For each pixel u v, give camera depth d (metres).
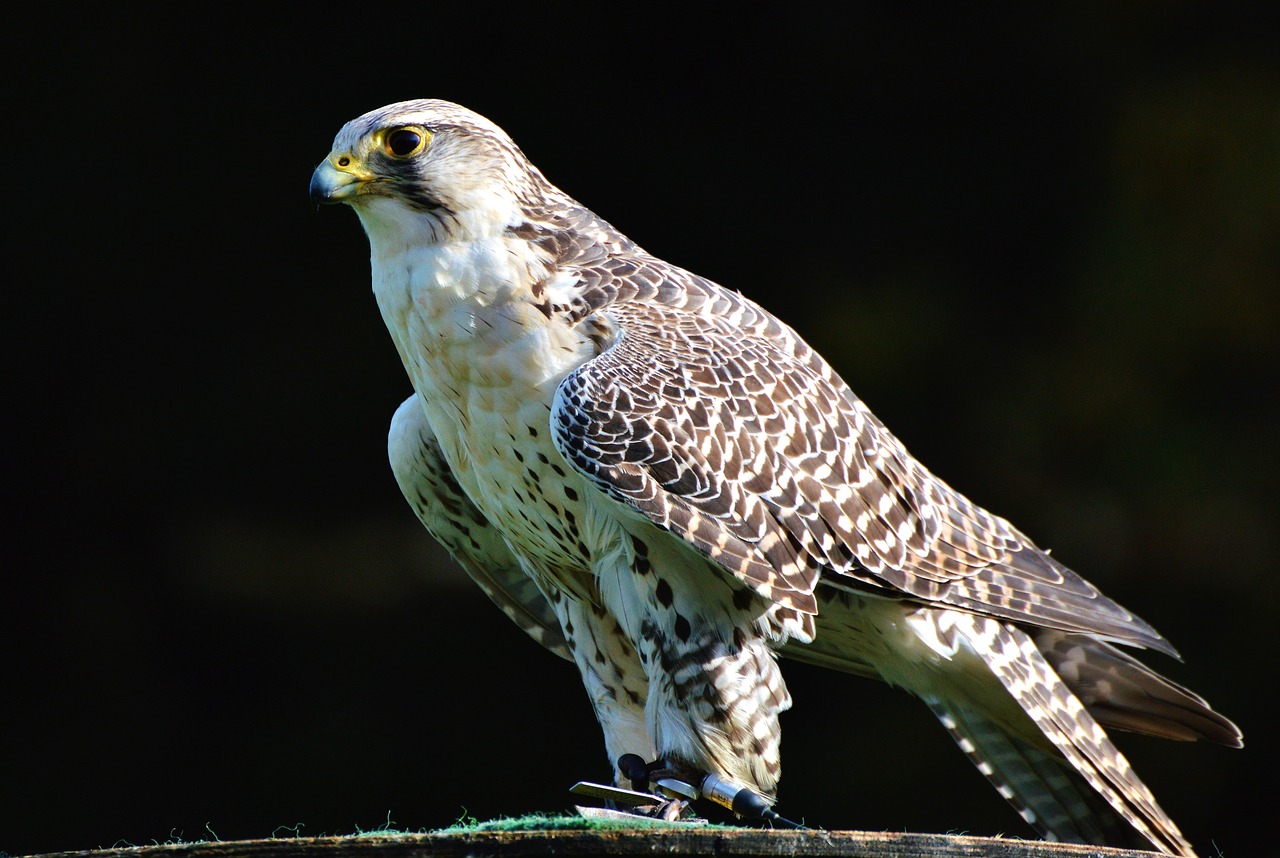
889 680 6.99
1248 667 12.70
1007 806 12.53
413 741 12.95
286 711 13.05
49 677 13.05
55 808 12.77
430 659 13.14
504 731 13.02
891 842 4.31
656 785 6.02
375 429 13.34
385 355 13.21
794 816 12.57
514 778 12.91
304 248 13.17
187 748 13.01
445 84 12.99
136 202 13.01
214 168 13.01
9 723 12.95
